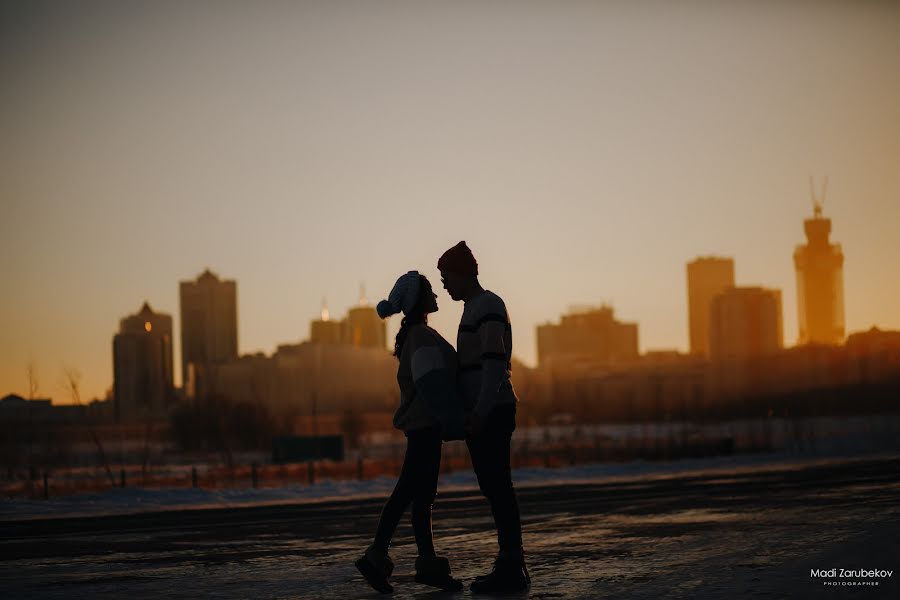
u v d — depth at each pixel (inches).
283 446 2898.6
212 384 5315.0
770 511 505.7
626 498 705.6
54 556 394.3
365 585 277.6
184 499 892.6
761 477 984.3
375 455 3216.0
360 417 5989.2
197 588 278.4
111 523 605.0
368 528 507.5
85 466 2402.8
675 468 1435.8
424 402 265.6
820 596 225.1
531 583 265.1
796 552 301.7
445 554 355.9
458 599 244.5
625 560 307.6
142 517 660.1
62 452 2161.7
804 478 920.3
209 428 4409.5
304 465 2365.9
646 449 2837.1
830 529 367.2
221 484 1531.7
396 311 272.8
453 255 271.3
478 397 258.5
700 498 665.6
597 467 1473.9
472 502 717.9
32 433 1781.5
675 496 705.0
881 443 2605.8
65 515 701.3
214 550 403.2
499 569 256.5
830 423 5890.8
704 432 4788.4
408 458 265.9
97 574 322.7
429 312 279.1
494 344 258.1
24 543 462.3
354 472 1932.8
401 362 270.2
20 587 289.7
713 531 393.7
